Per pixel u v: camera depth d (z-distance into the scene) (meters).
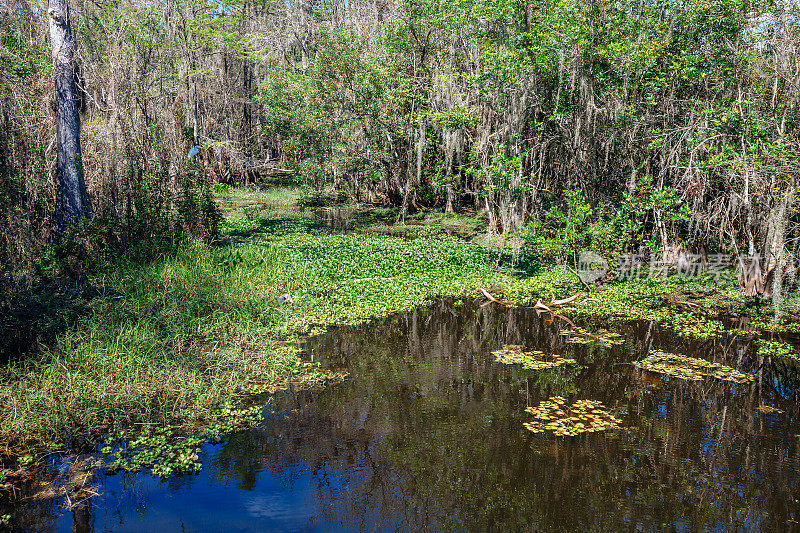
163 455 5.70
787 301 11.61
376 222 23.92
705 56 14.34
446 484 5.29
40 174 13.07
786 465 5.61
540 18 16.52
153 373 7.02
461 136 22.42
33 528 4.55
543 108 16.91
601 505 4.96
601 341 9.55
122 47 17.02
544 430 6.31
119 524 4.62
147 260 12.55
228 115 34.28
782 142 10.64
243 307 10.20
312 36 32.41
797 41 11.50
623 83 14.53
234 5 32.88
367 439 6.12
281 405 6.96
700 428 6.39
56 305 8.95
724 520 4.75
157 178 14.48
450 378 7.90
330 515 4.80
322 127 24.75
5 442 5.54
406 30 23.53
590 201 15.20
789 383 7.75
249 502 4.98
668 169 14.03
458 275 14.56
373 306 11.52
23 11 16.08
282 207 28.11
